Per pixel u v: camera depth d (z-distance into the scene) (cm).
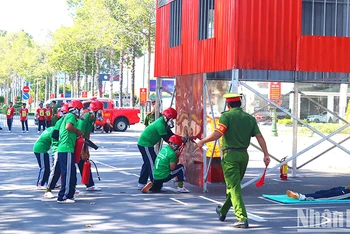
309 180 1667
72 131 1201
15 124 5516
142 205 1209
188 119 1491
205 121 1376
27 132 4138
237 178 980
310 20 1402
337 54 1350
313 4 1379
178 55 1581
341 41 1352
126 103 8162
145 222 1035
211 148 1537
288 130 4894
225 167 983
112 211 1138
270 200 1290
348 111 4428
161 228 984
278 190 1454
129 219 1061
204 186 1396
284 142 3506
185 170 1495
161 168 1373
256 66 1302
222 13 1359
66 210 1143
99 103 1367
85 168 1353
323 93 5769
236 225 988
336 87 5741
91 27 5897
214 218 1075
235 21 1293
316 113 5841
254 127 984
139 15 5206
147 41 5500
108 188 1452
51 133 1352
